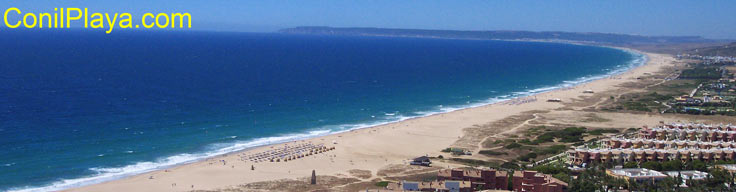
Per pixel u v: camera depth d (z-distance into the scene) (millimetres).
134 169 176000
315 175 170000
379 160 191875
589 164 178750
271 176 170250
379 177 169375
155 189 156375
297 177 169125
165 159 188000
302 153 197500
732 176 152625
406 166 183125
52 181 161250
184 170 175500
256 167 180125
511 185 151625
